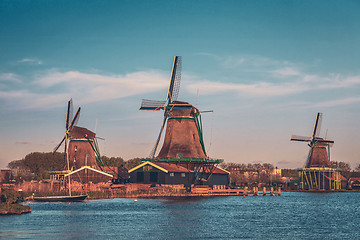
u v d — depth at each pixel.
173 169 123.81
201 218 75.44
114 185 127.25
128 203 102.38
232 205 102.75
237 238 57.03
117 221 70.25
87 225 65.62
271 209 95.44
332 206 107.62
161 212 83.44
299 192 193.00
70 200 106.50
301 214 86.31
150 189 122.50
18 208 77.88
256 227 66.25
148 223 68.69
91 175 126.25
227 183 149.62
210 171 133.25
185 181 127.31
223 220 73.50
